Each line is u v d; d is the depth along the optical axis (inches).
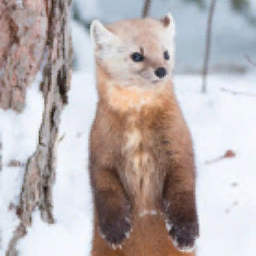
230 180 442.6
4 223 265.3
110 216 279.0
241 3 986.7
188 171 284.0
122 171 290.8
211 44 1182.9
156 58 286.2
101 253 303.0
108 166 287.9
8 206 266.8
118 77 286.7
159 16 1019.3
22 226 273.4
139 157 287.4
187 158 285.7
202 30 1174.3
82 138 483.8
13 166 267.1
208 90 619.8
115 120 285.1
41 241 283.6
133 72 284.0
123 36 293.1
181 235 274.1
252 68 1062.4
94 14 850.1
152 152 287.0
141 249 302.4
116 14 1021.8
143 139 285.4
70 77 302.8
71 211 367.2
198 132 513.0
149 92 280.8
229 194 427.8
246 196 425.1
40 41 268.4
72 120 510.9
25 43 261.7
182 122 290.2
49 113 285.0
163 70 277.9
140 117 283.4
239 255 373.7
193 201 279.4
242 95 599.5
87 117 517.0
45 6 269.9
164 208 287.9
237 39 1180.5
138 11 1032.8
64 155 460.4
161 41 297.1
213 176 446.9
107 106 287.4
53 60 280.1
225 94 598.9
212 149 487.5
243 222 399.2
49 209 297.9
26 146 269.1
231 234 389.7
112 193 282.8
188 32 1176.2
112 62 291.6
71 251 302.8
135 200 295.1
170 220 277.9
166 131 282.7
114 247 281.0
